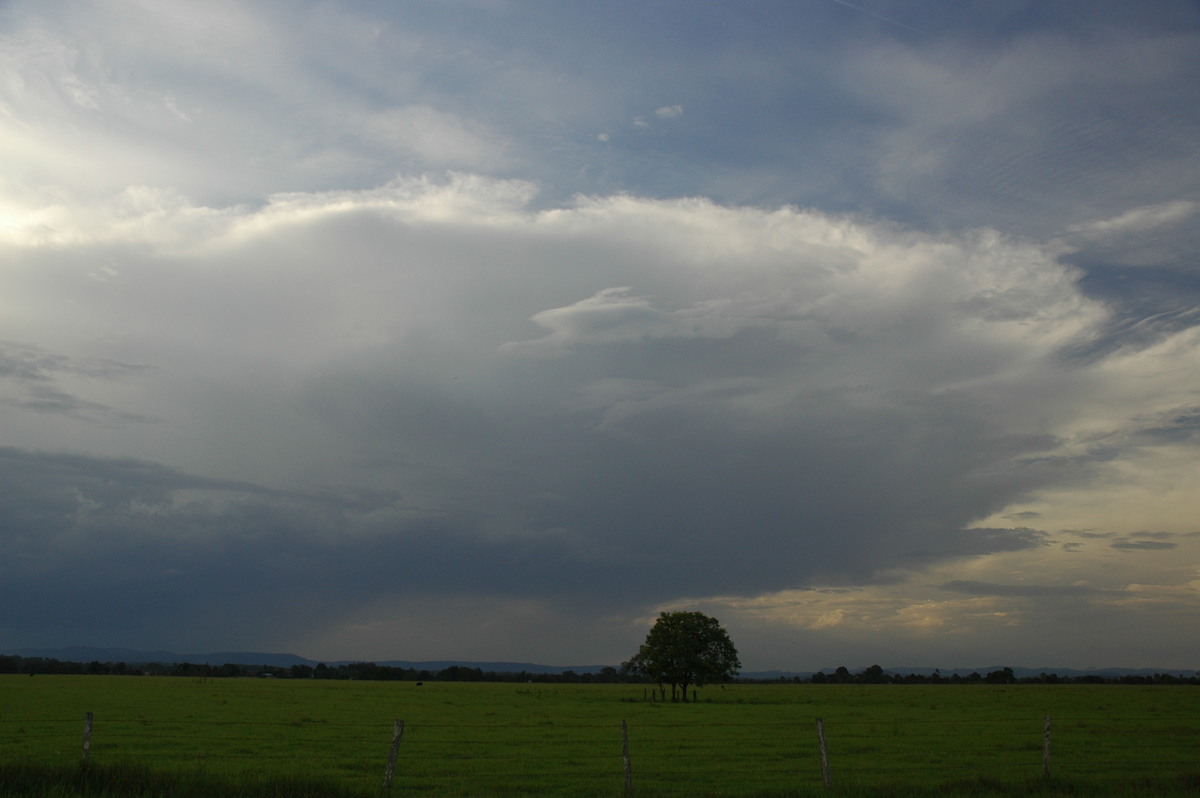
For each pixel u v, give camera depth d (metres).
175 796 20.41
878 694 129.50
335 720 55.31
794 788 24.02
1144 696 116.25
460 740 42.41
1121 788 23.86
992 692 139.88
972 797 22.09
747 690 160.25
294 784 21.27
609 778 28.66
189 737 41.81
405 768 31.00
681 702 96.56
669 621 104.62
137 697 81.69
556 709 75.88
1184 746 40.25
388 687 142.25
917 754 36.72
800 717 64.75
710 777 29.22
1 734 42.19
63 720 51.06
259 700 81.12
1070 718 62.22
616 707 81.69
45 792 20.11
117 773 21.75
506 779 28.28
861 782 25.94
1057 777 25.73
